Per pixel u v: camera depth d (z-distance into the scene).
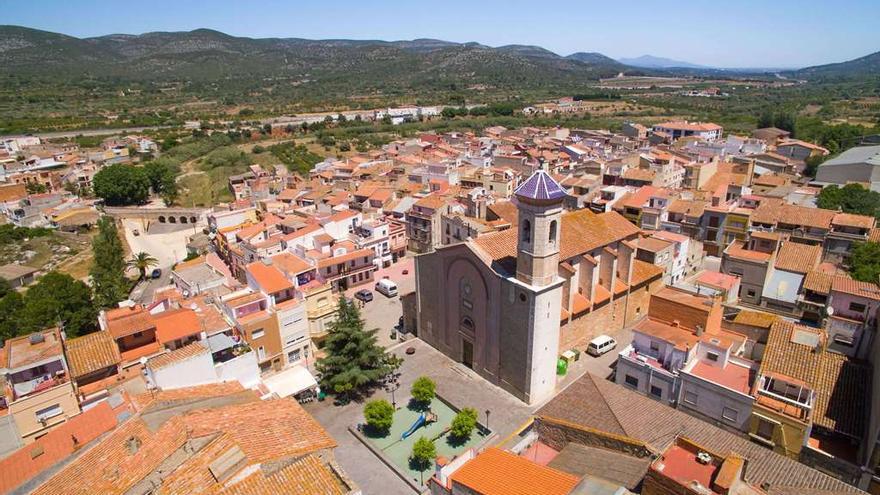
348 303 62.28
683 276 80.69
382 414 49.84
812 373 43.81
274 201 124.62
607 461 32.78
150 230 149.75
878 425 34.66
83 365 45.66
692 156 146.00
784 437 40.31
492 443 48.81
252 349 56.59
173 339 50.66
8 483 33.50
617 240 66.25
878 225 87.69
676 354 47.56
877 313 47.84
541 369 53.56
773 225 85.06
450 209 102.31
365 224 100.12
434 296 64.12
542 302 50.28
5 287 97.38
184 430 30.34
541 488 28.05
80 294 76.19
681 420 36.62
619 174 120.19
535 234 48.00
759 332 50.41
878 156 121.88
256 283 65.31
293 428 33.31
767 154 149.75
